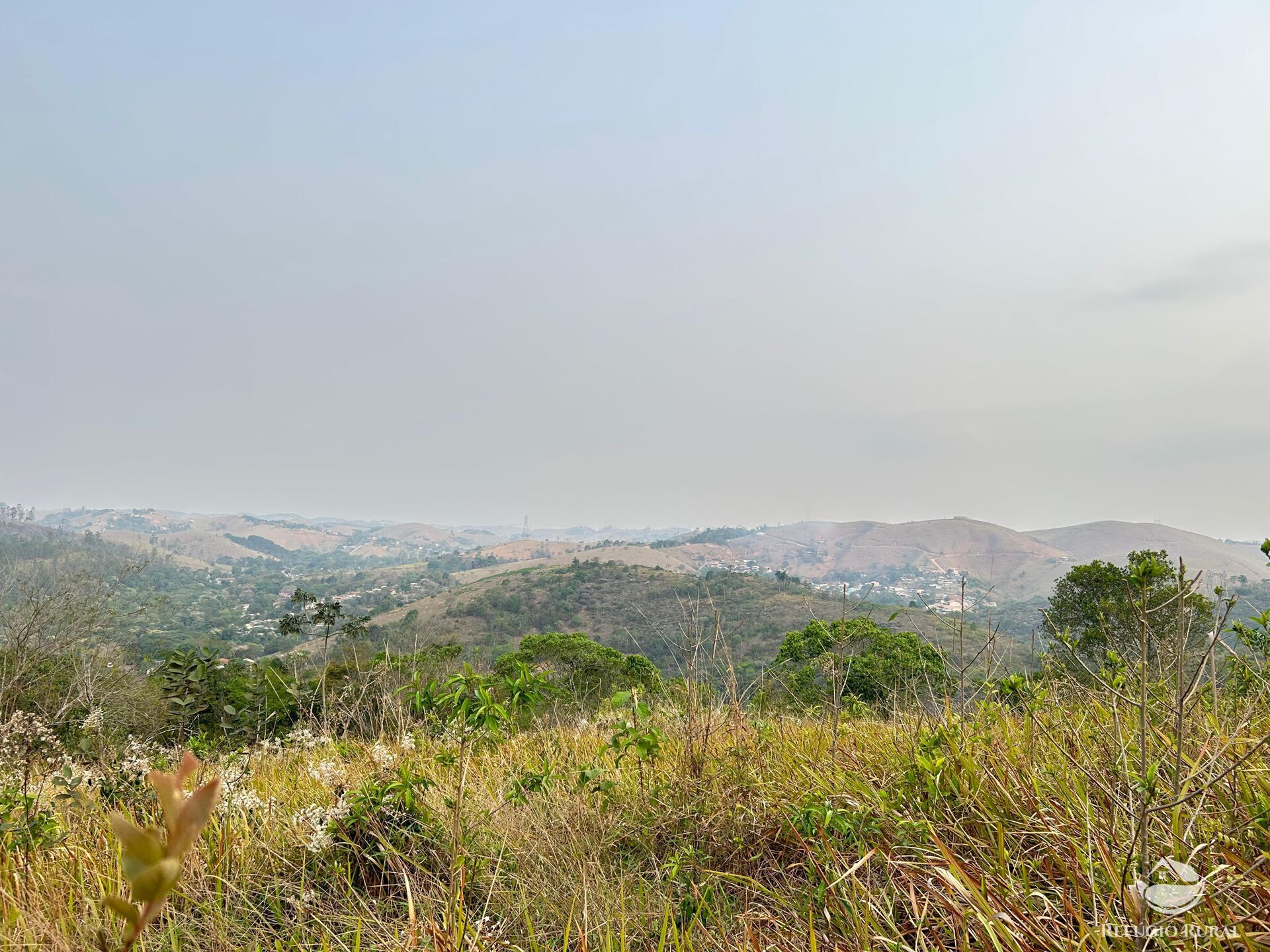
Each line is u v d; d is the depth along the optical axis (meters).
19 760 4.55
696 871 3.22
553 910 3.04
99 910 2.83
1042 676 4.00
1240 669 3.59
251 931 2.92
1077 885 2.29
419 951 2.59
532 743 5.53
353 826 3.72
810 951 2.46
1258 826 2.35
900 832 2.96
